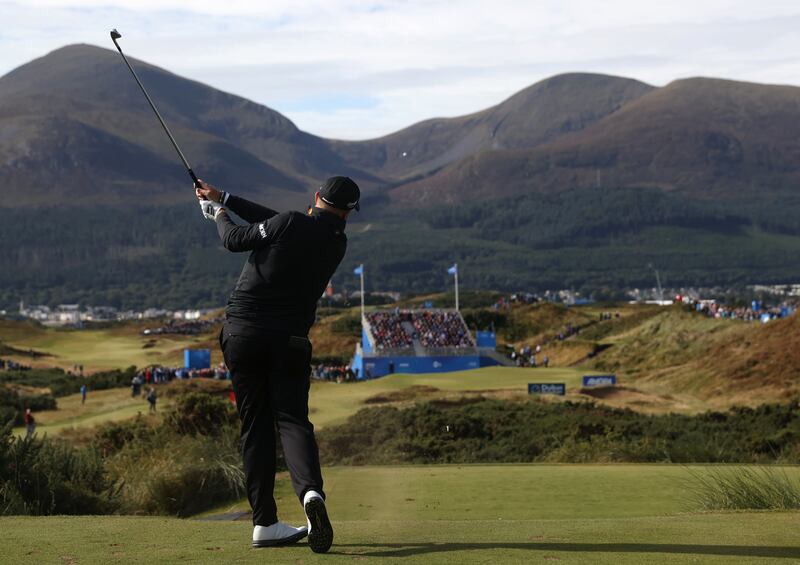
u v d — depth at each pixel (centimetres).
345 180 618
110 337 15462
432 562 541
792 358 5453
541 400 4788
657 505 1091
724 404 5038
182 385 5869
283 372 609
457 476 1415
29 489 1098
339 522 805
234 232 609
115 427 2220
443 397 4997
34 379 7569
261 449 614
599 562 539
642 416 3444
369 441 2797
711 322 7969
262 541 608
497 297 15862
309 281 607
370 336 8456
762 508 926
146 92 677
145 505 1332
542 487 1268
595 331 9762
